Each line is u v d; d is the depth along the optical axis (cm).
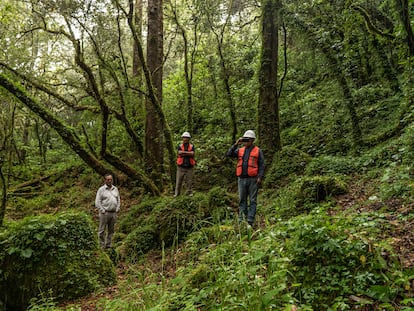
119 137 1530
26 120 1983
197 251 575
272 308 314
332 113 1288
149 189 1300
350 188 782
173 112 1756
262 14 1195
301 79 1672
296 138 1361
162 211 929
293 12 1078
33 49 1433
